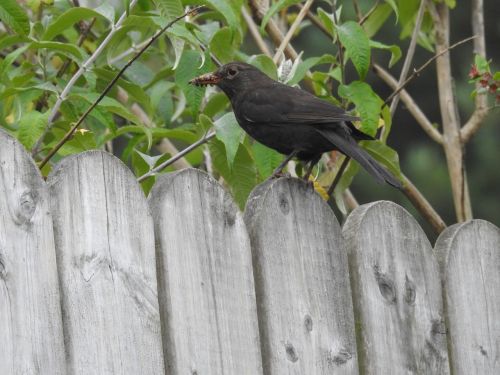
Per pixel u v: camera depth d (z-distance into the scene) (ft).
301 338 22.11
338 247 23.02
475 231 25.41
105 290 19.35
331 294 22.71
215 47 32.07
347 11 73.31
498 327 25.44
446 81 34.73
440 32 35.09
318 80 32.55
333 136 29.43
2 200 18.43
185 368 20.22
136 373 19.47
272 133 30.71
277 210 22.21
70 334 18.88
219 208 21.13
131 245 19.75
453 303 24.85
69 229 19.15
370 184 84.38
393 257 23.91
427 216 33.76
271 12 30.86
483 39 34.88
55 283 18.78
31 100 29.19
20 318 18.33
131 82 31.50
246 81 31.63
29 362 18.31
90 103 27.99
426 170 86.58
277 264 22.02
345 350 22.74
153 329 19.77
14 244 18.44
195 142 30.48
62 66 32.91
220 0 28.43
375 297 23.54
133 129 28.91
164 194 20.43
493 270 25.53
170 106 34.42
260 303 21.72
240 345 21.01
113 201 19.66
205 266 20.76
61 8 33.53
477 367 24.99
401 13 36.32
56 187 19.11
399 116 91.04
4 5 27.84
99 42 31.96
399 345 23.76
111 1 33.17
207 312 20.66
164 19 27.22
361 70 29.50
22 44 32.91
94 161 19.53
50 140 32.76
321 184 32.71
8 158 18.58
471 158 88.79
